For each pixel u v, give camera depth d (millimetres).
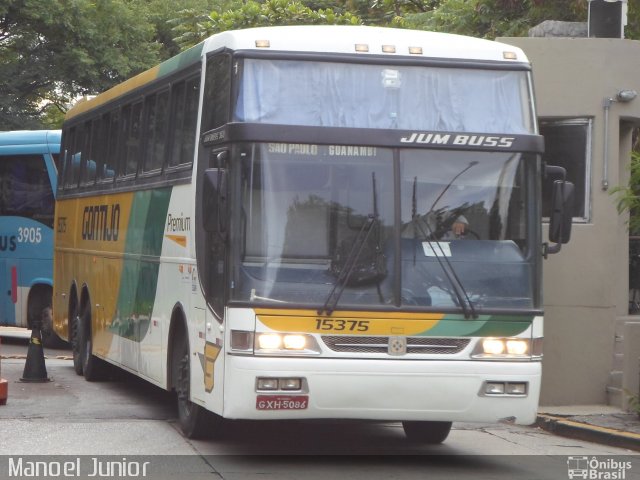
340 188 12391
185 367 14391
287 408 11984
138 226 17156
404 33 13656
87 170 21203
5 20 46531
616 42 18359
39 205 27547
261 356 11961
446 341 12281
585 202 18406
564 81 18312
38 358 20094
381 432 15586
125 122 18562
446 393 12219
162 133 16125
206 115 13766
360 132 12516
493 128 12961
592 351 18219
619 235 19500
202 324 13352
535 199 12836
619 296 19625
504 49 13414
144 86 17422
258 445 14047
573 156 18516
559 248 13188
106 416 16094
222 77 13203
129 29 49781
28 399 17750
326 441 14633
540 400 18203
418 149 12625
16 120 46250
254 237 12211
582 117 18391
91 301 20281
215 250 12906
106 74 48906
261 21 31422
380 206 12414
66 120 23562
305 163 12391
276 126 12367
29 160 27734
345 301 12117
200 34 32344
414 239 12406
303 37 12938
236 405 12047
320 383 11969
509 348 12445
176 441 14109
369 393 12055
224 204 12266
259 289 12078
